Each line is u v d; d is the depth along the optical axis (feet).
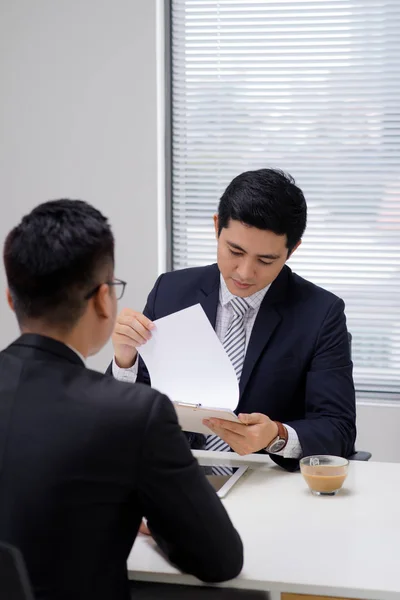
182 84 10.84
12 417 3.50
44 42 10.45
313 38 10.55
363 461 5.98
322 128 10.68
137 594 4.60
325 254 10.87
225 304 6.56
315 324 6.32
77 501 3.38
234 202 5.75
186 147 10.95
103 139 10.53
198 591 4.51
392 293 10.80
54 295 3.60
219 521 3.73
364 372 10.94
